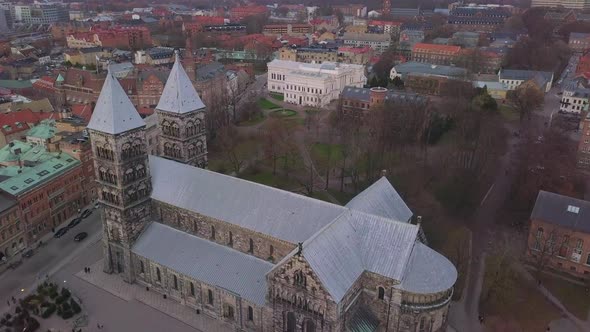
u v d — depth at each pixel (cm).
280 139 18012
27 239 12275
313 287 7306
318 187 15325
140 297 10131
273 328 8319
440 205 13825
